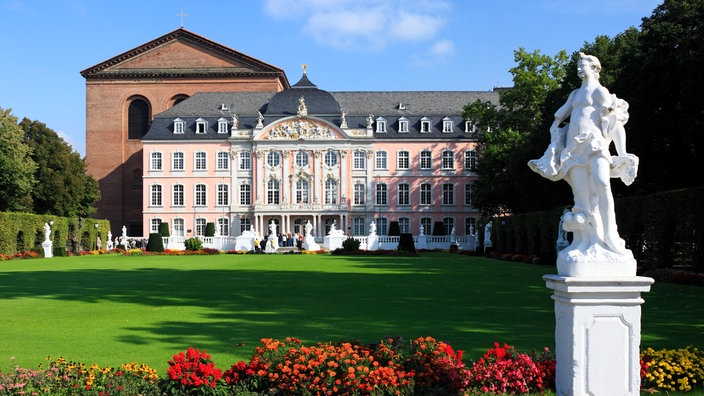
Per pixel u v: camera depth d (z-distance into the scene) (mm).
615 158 9430
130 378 11414
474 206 89625
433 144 108250
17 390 10859
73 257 68250
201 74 115875
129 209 115438
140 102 116938
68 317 21281
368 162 107000
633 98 46750
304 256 65812
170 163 107062
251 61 116375
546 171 9664
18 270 44531
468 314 21406
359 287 30641
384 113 110188
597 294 8969
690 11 45750
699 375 12016
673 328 18516
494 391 11602
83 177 96250
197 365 11250
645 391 11852
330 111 107375
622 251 9188
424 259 60156
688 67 42281
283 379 11273
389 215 107625
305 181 106312
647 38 47344
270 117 106812
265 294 27688
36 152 90062
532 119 76500
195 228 107062
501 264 51375
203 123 107625
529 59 75438
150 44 116125
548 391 11703
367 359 11797
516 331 18094
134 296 27297
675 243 37906
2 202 78812
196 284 32562
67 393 10914
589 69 9641
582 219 9328
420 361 11906
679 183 49031
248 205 106688
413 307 23188
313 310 22516
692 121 44344
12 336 17797
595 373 9000
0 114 76500
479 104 84000
